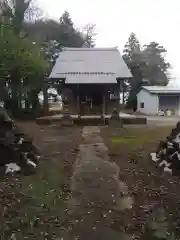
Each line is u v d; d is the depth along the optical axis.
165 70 46.28
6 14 20.20
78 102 20.12
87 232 3.84
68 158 8.53
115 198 5.14
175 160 6.64
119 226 4.00
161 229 3.70
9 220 4.21
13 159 6.79
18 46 18.59
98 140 12.16
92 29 37.84
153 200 5.02
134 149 9.88
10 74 19.61
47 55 27.67
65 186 5.84
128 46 48.41
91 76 20.20
